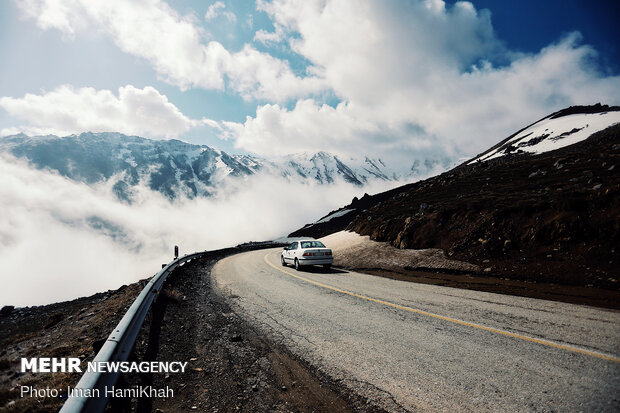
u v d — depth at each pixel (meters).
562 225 11.68
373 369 4.21
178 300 9.05
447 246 15.22
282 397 3.70
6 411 3.60
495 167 36.78
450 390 3.56
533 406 3.15
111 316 7.71
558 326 5.48
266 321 6.67
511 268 11.22
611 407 3.02
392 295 8.58
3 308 14.66
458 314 6.46
